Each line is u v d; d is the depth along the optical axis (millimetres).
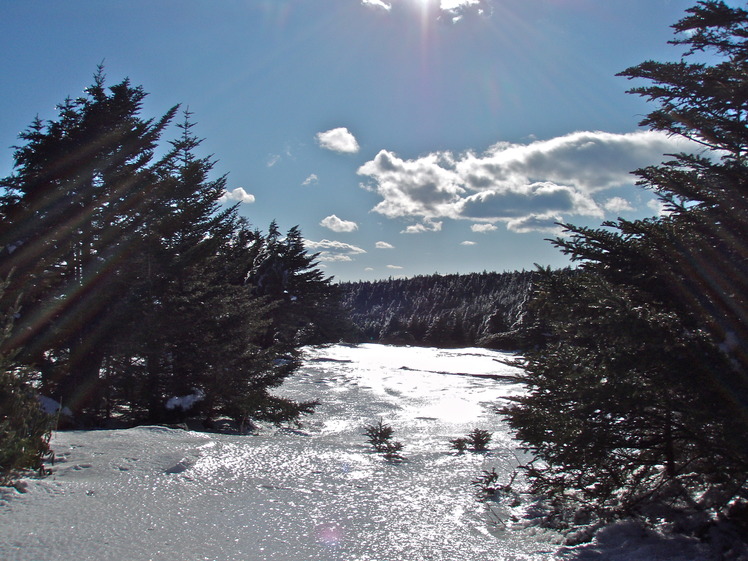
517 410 5477
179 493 4883
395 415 15117
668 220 4617
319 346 37469
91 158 12586
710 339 3824
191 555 3533
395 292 165000
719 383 3645
